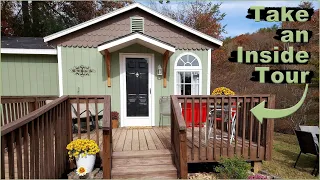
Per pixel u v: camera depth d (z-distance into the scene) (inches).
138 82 216.1
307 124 289.7
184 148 108.8
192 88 223.1
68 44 206.1
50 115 94.4
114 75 211.9
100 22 210.5
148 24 218.2
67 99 122.9
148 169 119.3
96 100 123.8
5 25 395.2
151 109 218.2
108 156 108.2
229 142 129.1
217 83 482.3
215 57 497.0
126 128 207.0
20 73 213.9
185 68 221.3
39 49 207.9
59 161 108.6
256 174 121.4
